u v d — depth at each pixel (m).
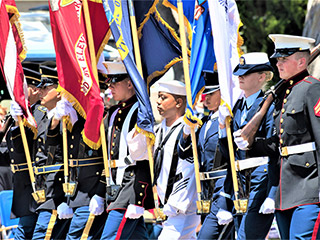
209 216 18.94
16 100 21.61
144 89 19.11
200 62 18.17
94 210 20.52
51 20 20.88
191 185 19.17
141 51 20.02
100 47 21.05
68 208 21.47
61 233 22.45
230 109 17.28
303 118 15.62
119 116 20.31
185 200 19.12
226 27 17.88
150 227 24.92
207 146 18.92
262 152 16.81
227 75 17.61
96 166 20.91
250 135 16.81
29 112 22.02
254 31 49.09
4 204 26.59
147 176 19.67
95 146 20.20
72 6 20.42
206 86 18.94
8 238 26.50
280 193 15.96
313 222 15.31
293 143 15.80
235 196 17.30
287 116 15.87
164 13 36.50
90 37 19.97
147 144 19.11
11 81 21.59
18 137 23.27
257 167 17.19
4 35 21.61
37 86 23.30
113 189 19.92
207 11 18.23
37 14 38.97
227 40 17.84
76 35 20.33
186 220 19.36
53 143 22.20
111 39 37.53
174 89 19.41
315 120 15.29
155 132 20.27
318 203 15.35
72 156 21.31
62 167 22.30
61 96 21.11
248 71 17.23
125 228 19.80
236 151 17.67
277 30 48.84
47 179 22.34
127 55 19.12
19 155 23.42
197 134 19.44
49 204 22.17
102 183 20.86
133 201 19.52
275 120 16.28
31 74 24.06
